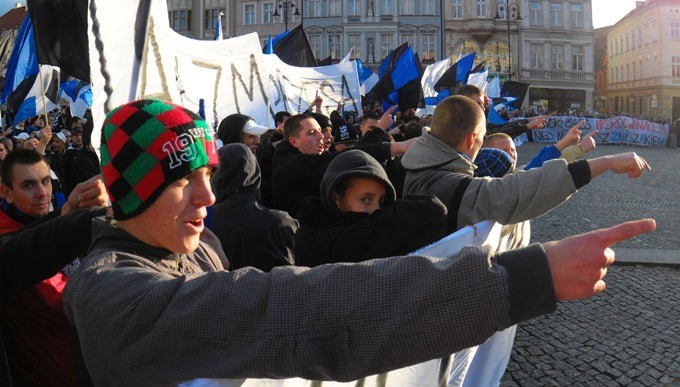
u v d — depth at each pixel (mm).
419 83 11406
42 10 3988
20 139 10461
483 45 49656
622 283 5582
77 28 4020
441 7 48406
